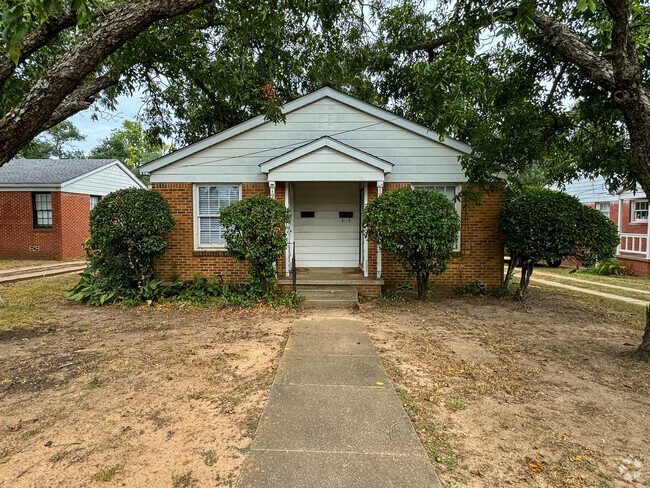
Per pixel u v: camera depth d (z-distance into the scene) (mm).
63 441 2754
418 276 7645
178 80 10555
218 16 8578
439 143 8562
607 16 5988
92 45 3895
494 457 2576
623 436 2863
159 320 6273
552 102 7699
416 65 5812
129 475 2361
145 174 8656
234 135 8680
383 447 2629
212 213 8859
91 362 4312
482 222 8602
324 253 9555
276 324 6012
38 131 4059
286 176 8117
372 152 8680
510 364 4316
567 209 7129
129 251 7648
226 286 8156
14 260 14469
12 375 3943
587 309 7375
